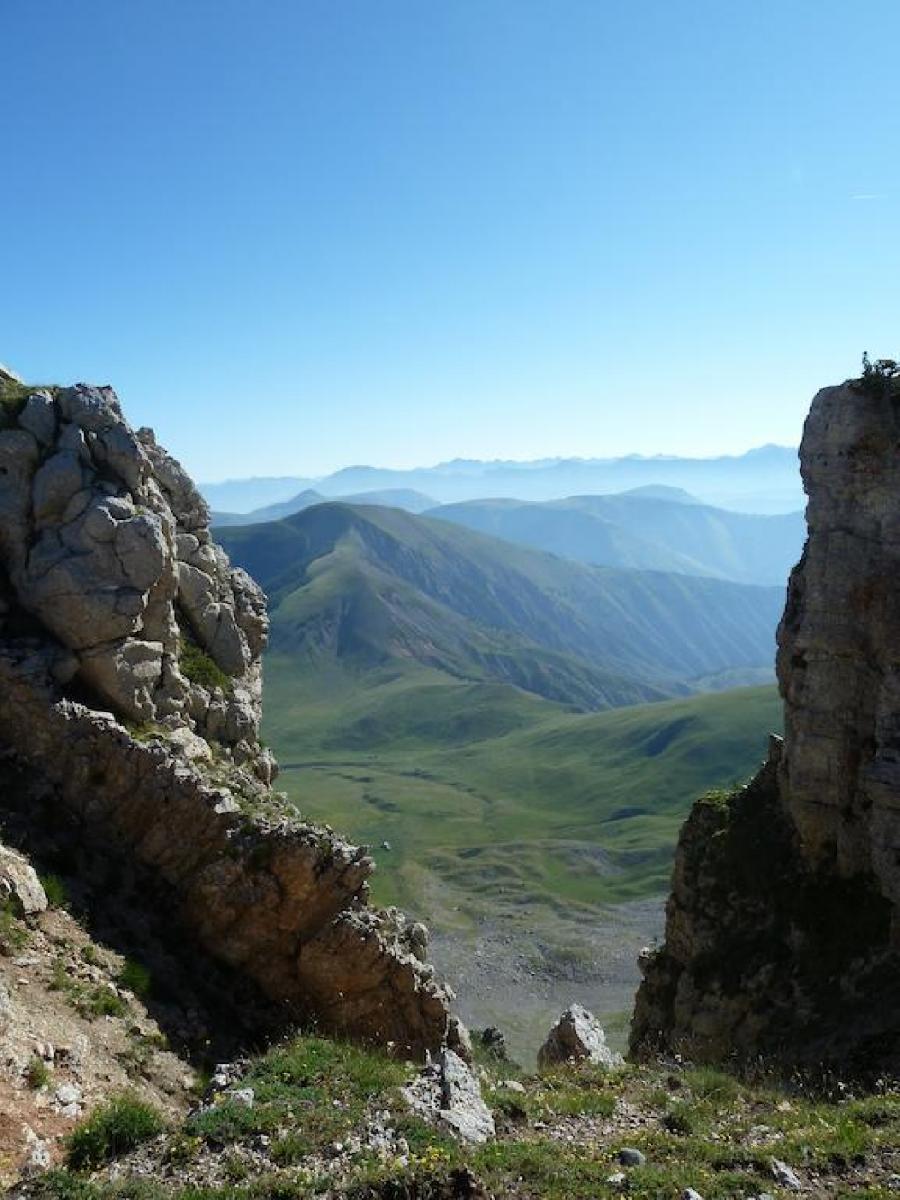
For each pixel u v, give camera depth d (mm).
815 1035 31016
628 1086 24375
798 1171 17797
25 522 34062
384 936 30984
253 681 42312
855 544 36594
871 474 36375
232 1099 19547
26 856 27781
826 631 36719
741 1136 20516
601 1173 17234
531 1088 24391
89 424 36250
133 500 36000
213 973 29484
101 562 33688
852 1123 19891
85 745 30906
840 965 33125
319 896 30328
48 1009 23000
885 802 33188
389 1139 18312
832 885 35812
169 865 30656
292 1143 17906
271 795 35219
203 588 40594
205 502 43000
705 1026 35969
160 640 35531
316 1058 22000
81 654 32969
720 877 40188
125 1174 17375
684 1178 17031
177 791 30781
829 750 36375
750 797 42312
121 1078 22156
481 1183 16109
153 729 33562
